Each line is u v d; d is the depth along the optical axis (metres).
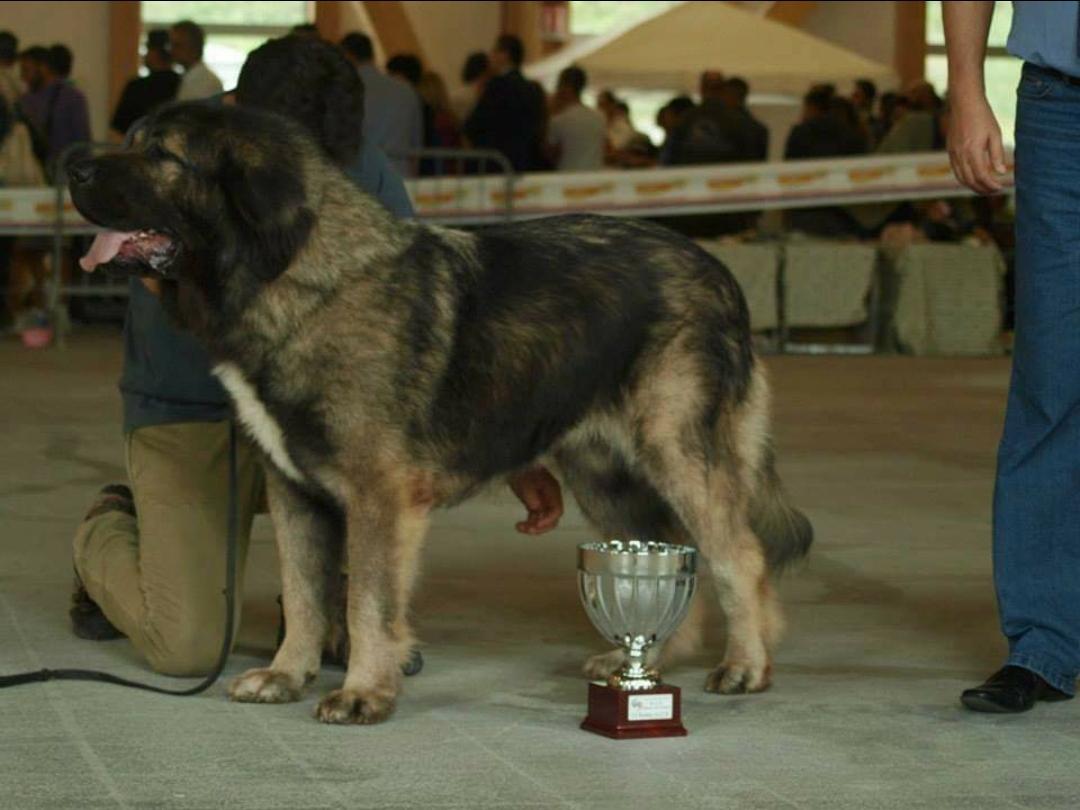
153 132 5.15
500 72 19.14
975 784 4.65
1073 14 5.28
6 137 18.50
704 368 5.67
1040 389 5.59
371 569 5.22
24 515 8.86
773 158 26.67
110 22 25.30
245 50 27.20
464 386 5.35
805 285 18.66
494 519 9.18
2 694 5.42
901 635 6.62
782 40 22.89
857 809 4.41
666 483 5.68
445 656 6.15
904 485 10.49
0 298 19.39
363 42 17.98
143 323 5.89
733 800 4.46
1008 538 5.69
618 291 5.62
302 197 5.10
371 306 5.16
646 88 22.41
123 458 10.80
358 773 4.64
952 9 5.51
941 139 19.64
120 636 6.29
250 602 6.97
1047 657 5.58
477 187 18.42
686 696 5.61
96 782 4.51
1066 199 5.46
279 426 5.25
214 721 5.16
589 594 5.11
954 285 18.94
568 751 4.91
